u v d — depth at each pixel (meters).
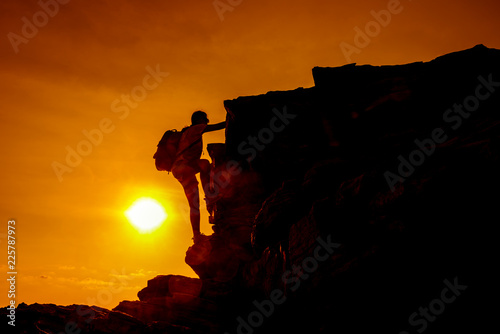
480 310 5.53
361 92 9.34
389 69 9.53
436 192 5.92
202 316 9.48
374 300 6.33
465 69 8.76
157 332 8.66
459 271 5.75
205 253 10.39
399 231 6.16
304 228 7.33
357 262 6.45
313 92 10.03
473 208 5.72
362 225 6.68
